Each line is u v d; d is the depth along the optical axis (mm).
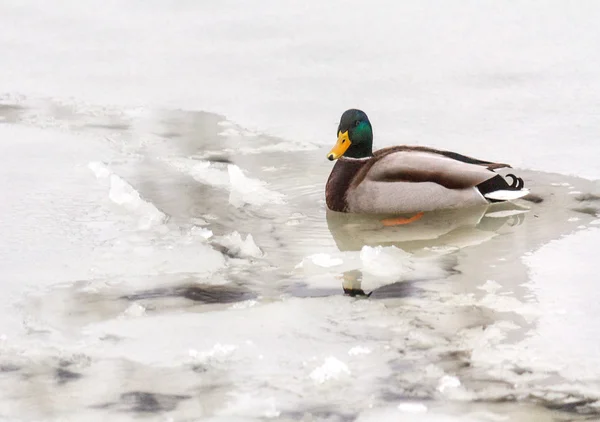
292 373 8367
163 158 15297
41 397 7992
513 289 10133
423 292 10117
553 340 8914
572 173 14117
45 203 13008
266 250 11461
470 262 10984
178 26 24641
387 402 7859
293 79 19984
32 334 9141
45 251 11328
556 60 20609
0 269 10773
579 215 12453
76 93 19422
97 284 10375
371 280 10492
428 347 8828
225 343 8922
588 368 8375
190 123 17344
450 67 20391
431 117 17328
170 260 11062
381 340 8977
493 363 8500
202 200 13344
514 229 12031
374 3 26359
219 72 20656
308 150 15758
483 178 12445
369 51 21812
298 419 7613
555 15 24250
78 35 24016
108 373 8391
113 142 16172
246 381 8234
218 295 10102
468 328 9203
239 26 24406
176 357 8672
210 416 7668
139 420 7617
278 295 10086
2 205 12906
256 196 13516
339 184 12859
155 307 9773
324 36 23172
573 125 16500
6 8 26812
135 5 27016
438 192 12492
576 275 10469
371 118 17406
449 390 8039
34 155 15336
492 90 18797
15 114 17953
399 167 12602
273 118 17578
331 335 9094
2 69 21203
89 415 7703
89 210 12758
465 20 24172
